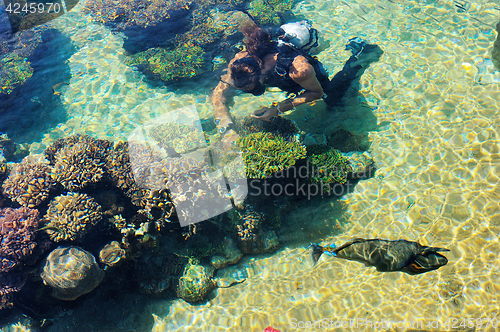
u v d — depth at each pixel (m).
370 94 5.58
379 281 3.95
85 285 3.96
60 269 3.89
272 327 3.87
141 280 4.45
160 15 7.08
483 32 5.98
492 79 5.32
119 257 4.18
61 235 4.11
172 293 4.40
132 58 6.51
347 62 5.99
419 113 5.23
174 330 4.12
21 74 6.48
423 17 6.56
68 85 6.50
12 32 7.37
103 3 7.45
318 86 4.55
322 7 7.24
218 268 4.49
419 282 3.83
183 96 5.95
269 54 4.38
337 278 4.10
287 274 4.28
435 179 4.56
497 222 4.02
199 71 6.23
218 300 4.26
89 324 4.28
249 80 4.34
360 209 4.54
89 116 6.02
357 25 6.71
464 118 5.00
